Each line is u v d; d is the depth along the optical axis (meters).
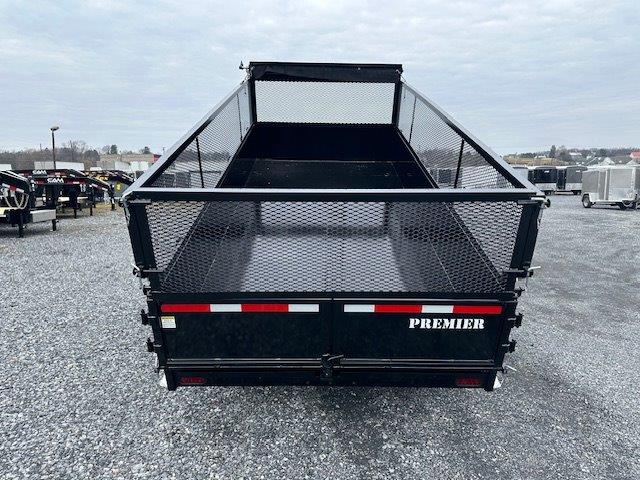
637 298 5.34
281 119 5.34
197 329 2.10
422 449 2.33
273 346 2.13
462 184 3.05
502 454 2.29
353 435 2.44
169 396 2.81
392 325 2.10
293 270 2.02
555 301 5.20
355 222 1.97
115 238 9.19
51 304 4.64
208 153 3.28
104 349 3.50
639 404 2.82
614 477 2.14
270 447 2.33
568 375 3.22
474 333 2.12
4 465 2.14
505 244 1.95
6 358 3.33
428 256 2.01
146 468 2.15
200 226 1.94
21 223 9.09
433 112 3.80
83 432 2.42
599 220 14.22
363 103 5.34
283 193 1.85
